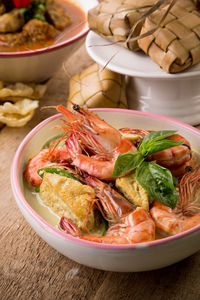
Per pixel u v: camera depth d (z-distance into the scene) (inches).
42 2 36.2
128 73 30.7
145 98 33.1
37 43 35.5
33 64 33.7
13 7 36.2
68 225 24.8
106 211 25.4
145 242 23.6
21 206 25.1
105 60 31.6
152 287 25.4
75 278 25.8
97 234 25.6
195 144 28.8
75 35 35.9
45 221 24.4
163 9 31.0
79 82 33.3
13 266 26.3
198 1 31.4
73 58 38.8
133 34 31.4
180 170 27.4
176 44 29.7
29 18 36.1
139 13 31.1
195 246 24.2
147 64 31.4
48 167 26.9
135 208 25.4
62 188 25.7
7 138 32.8
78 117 27.1
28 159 28.3
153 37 30.4
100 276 25.8
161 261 24.0
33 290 25.4
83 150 28.1
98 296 25.2
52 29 35.9
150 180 25.3
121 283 25.6
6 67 33.6
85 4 38.7
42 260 26.5
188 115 32.9
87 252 23.6
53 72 36.1
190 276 25.8
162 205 25.4
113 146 26.8
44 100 35.3
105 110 29.7
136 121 29.8
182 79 30.5
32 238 27.4
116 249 23.3
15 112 33.0
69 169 26.9
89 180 26.3
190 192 26.1
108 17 31.9
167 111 32.9
